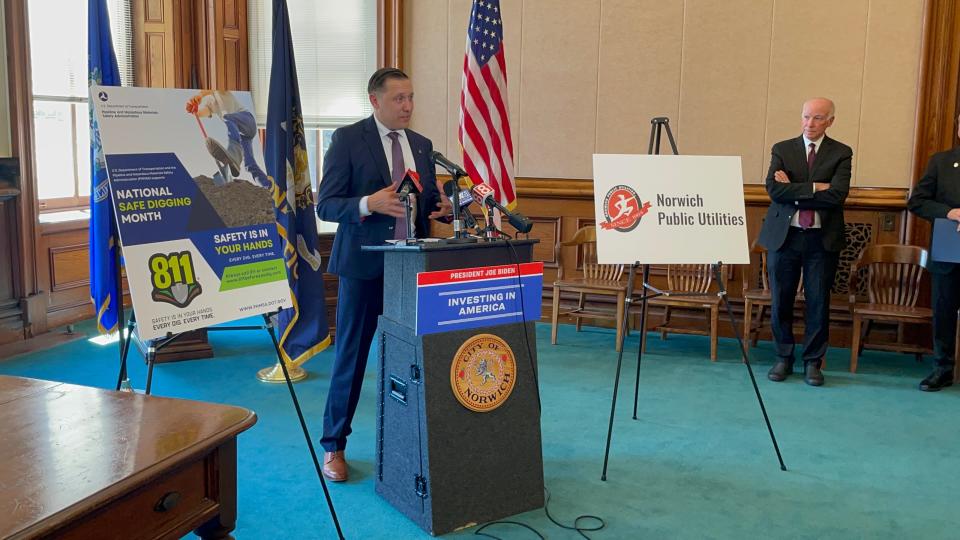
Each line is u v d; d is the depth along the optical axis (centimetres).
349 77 640
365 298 303
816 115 457
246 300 245
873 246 515
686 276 581
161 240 227
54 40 605
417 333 263
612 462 342
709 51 569
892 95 537
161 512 149
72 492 131
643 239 328
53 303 580
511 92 616
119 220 219
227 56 625
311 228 444
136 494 143
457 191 275
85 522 132
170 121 236
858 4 536
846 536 277
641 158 333
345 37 636
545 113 611
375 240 297
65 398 178
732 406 423
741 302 579
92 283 407
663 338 575
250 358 510
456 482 273
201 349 507
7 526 120
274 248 255
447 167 274
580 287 552
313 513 289
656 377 478
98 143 397
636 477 326
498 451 282
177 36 597
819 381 464
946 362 459
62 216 600
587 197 607
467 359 271
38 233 559
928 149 527
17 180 533
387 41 628
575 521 284
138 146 227
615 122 596
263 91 647
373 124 308
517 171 622
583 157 607
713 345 518
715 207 336
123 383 432
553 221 622
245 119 256
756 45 559
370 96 305
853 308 499
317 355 517
